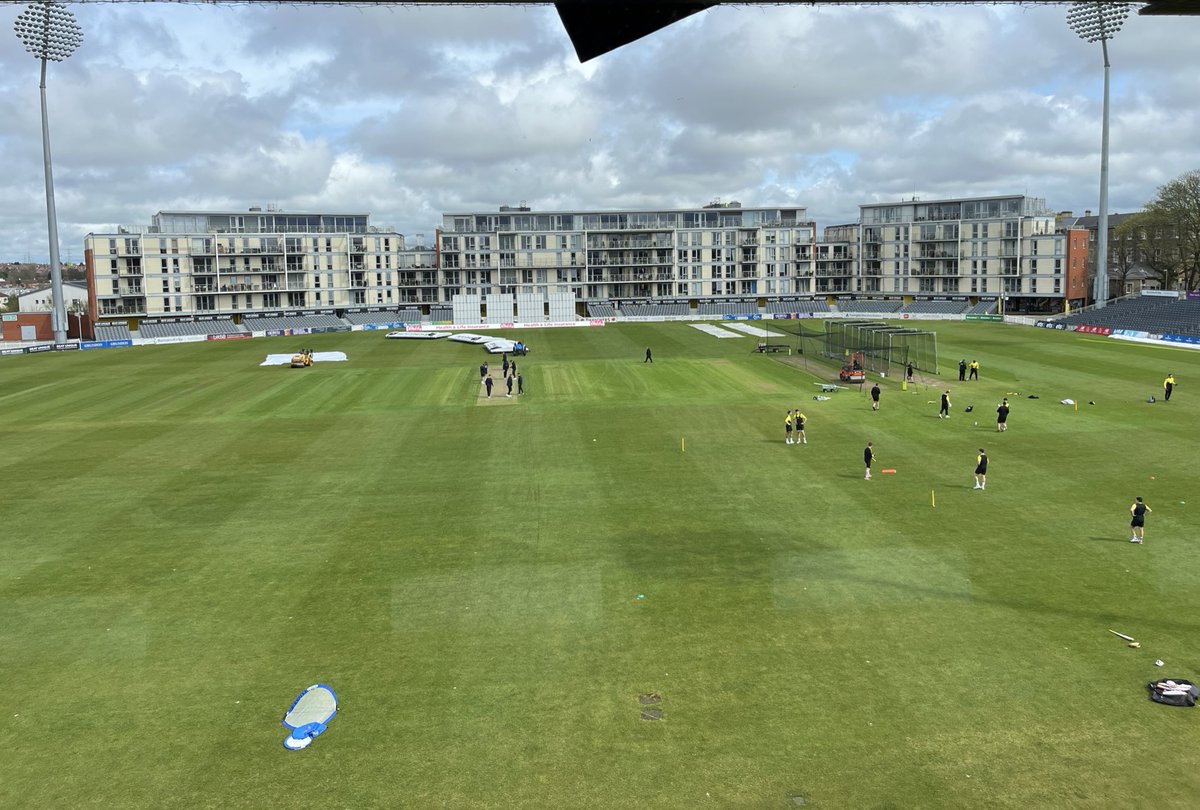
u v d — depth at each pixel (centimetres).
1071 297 14512
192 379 7888
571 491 3781
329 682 2105
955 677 2059
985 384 6706
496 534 3203
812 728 1855
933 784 1652
